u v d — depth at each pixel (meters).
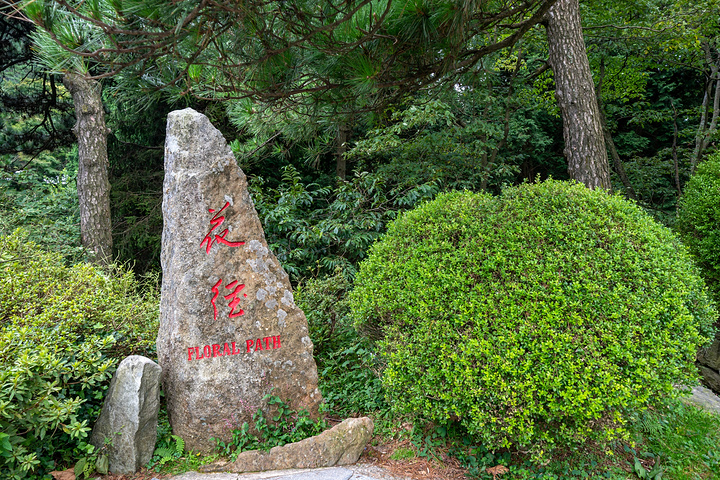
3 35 8.82
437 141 7.51
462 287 3.10
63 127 10.62
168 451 3.10
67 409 2.69
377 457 3.19
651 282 2.92
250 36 2.75
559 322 2.74
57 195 8.64
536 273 2.99
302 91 3.58
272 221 6.64
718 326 5.78
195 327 3.24
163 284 3.48
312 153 7.42
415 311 3.15
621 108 10.93
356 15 2.79
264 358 3.34
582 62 5.52
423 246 3.50
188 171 3.35
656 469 3.18
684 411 4.02
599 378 2.57
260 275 3.42
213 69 3.17
